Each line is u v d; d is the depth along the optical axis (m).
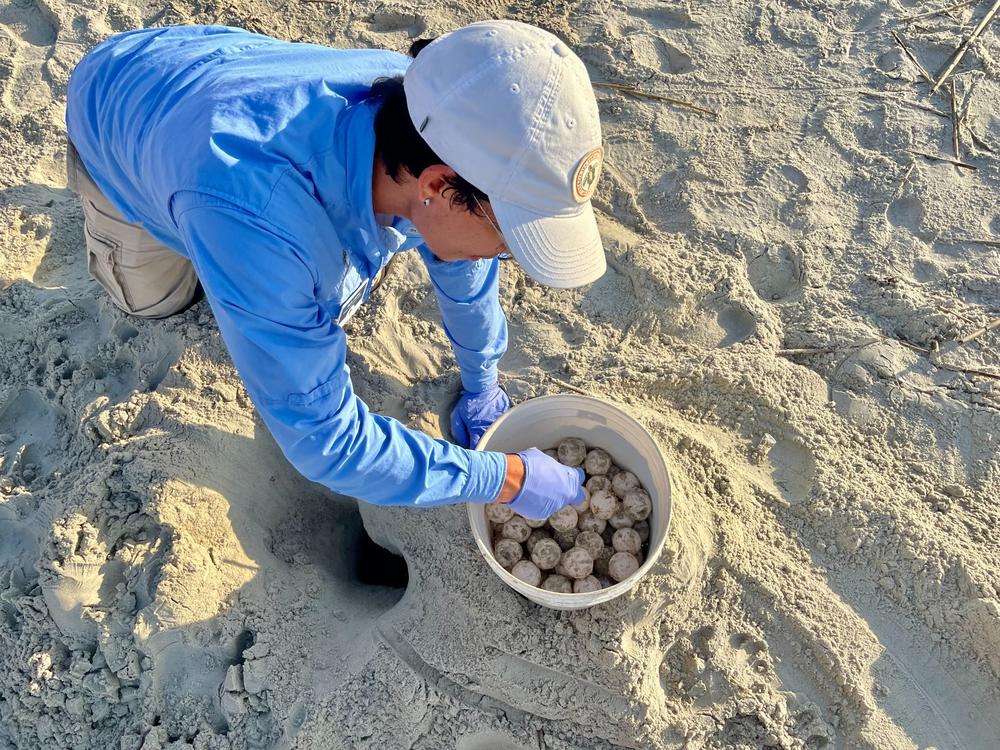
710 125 3.35
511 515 2.21
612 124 3.36
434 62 1.27
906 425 2.56
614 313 2.84
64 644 2.24
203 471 2.32
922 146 3.23
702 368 2.62
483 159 1.24
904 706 2.11
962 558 2.25
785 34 3.61
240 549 2.28
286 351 1.37
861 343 2.72
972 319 2.76
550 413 2.28
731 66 3.52
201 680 2.22
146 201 1.80
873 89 3.42
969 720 2.10
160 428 2.41
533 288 2.90
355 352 2.62
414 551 2.29
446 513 2.28
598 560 2.17
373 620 2.26
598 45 3.59
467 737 2.12
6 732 2.28
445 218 1.39
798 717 2.10
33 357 2.74
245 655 2.15
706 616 2.19
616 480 2.26
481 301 2.10
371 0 3.82
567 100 1.24
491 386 2.48
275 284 1.33
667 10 3.71
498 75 1.22
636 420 2.16
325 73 1.51
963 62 3.47
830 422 2.56
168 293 2.52
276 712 2.15
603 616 2.05
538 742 2.09
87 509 2.27
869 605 2.26
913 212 3.07
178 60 1.61
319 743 2.11
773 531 2.37
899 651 2.19
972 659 2.16
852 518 2.35
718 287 2.86
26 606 2.25
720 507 2.36
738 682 2.10
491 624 2.11
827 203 3.11
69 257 3.06
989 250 2.96
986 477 2.46
